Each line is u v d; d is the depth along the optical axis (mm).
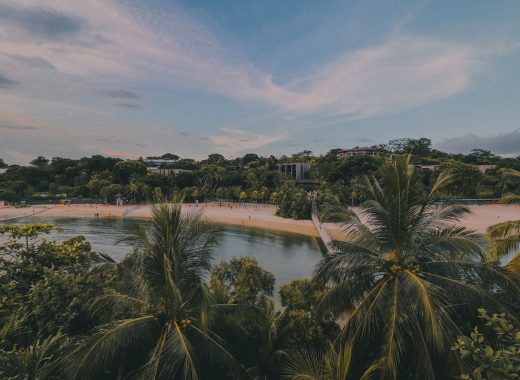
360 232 11109
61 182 135375
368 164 106375
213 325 10523
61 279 12266
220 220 84625
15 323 10359
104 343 8148
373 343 9766
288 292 16344
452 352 7988
